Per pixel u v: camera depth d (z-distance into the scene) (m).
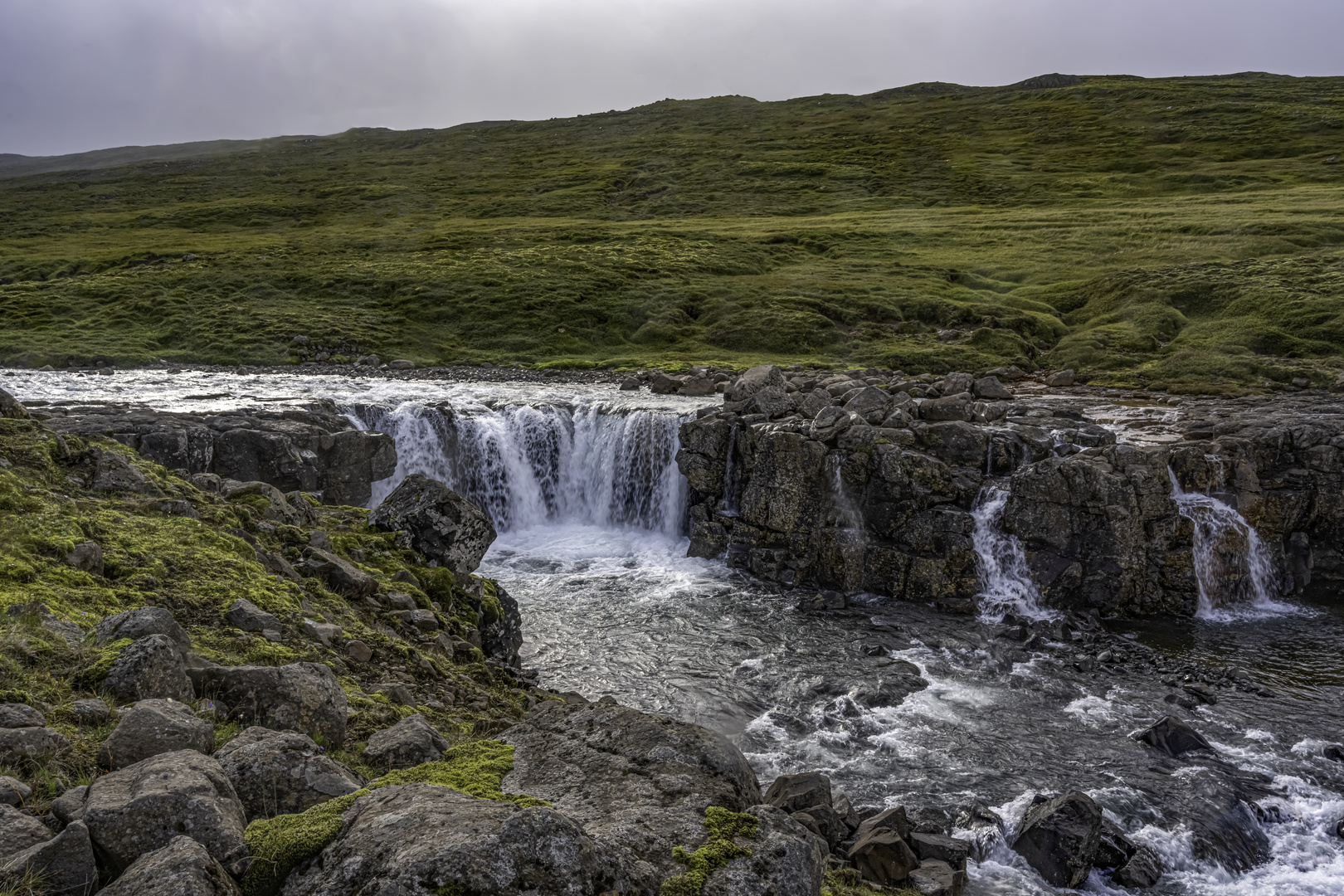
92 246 97.50
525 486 32.38
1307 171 103.44
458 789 6.20
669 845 5.57
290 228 112.00
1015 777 14.61
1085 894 11.34
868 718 16.86
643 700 17.58
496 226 101.00
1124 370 47.44
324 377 47.25
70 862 4.80
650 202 116.94
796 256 81.56
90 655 7.71
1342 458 25.72
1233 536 24.94
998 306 60.72
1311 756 15.60
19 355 51.28
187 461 22.38
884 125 152.25
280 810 5.88
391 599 13.61
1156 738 15.84
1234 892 11.77
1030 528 23.94
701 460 27.98
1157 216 82.94
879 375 44.38
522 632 21.20
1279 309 52.00
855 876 9.51
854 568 24.91
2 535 9.90
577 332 62.28
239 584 11.06
